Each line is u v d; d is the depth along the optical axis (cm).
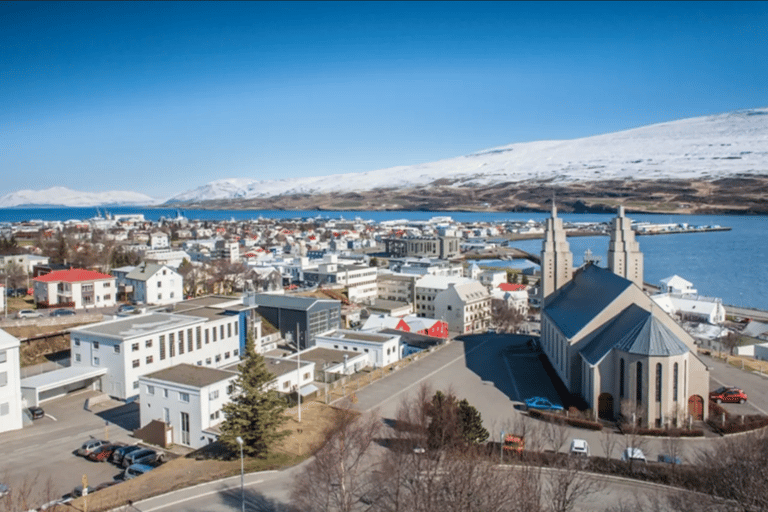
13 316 13175
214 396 7744
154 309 13688
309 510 5322
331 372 10331
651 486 5888
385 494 5334
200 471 6391
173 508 5497
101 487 6216
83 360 10131
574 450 6688
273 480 6106
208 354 11281
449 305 17050
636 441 7138
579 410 8538
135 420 8738
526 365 11206
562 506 5125
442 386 9769
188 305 13275
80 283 14925
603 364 8262
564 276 12462
